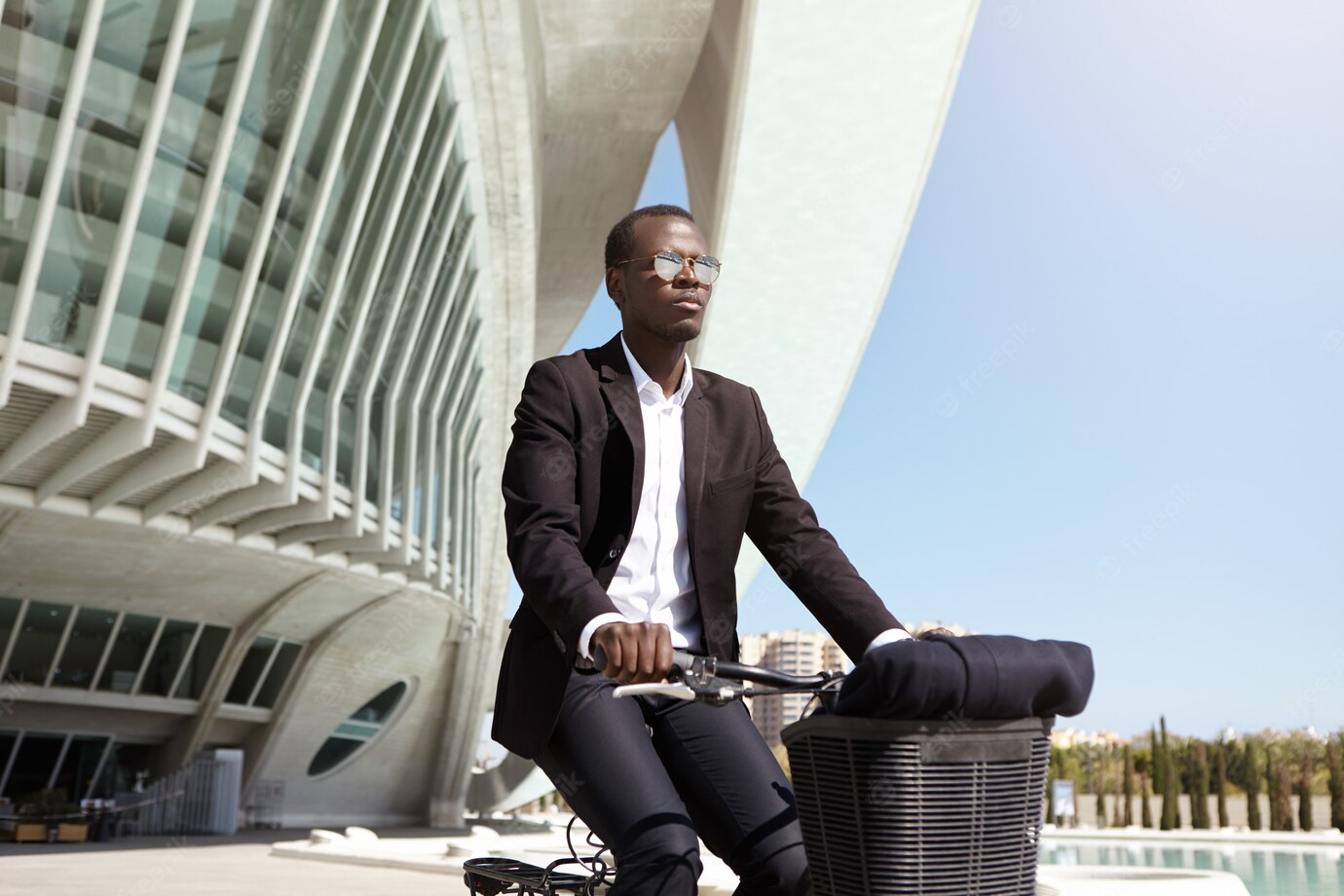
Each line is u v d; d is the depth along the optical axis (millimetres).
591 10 22531
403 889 10750
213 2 14828
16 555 21375
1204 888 5672
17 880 11992
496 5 19016
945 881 1383
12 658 25016
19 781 27391
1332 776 41406
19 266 13484
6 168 13203
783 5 17234
